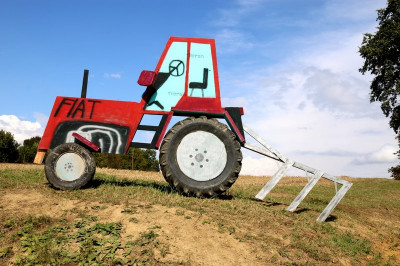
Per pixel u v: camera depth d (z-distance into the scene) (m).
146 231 6.27
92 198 7.98
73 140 9.28
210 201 8.73
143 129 9.27
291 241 7.04
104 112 9.41
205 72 9.52
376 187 27.23
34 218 6.64
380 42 29.83
